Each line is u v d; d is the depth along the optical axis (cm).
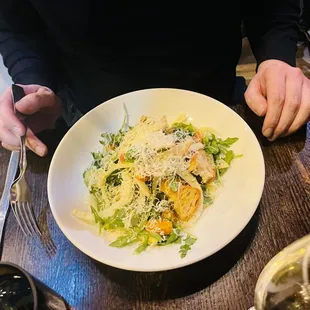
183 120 99
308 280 56
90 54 123
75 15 113
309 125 96
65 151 92
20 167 89
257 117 101
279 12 118
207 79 129
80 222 82
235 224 74
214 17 115
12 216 89
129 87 129
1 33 130
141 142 90
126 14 110
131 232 79
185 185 85
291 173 88
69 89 142
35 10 126
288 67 99
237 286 72
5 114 99
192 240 75
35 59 127
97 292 75
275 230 79
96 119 98
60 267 79
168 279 74
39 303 61
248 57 218
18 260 82
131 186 86
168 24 112
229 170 88
